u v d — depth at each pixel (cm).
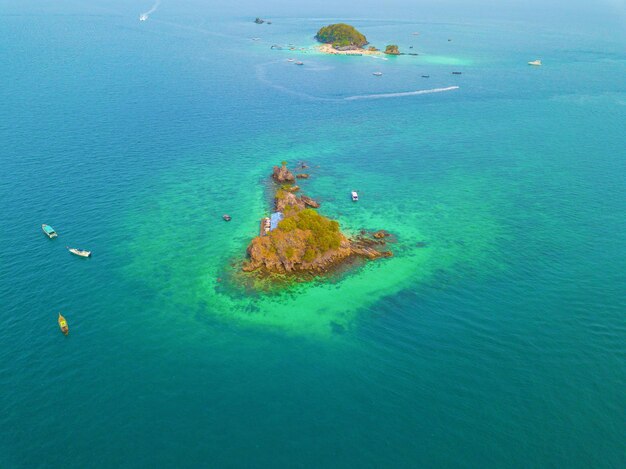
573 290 9219
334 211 12231
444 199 13012
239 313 8631
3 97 19700
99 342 7831
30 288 9044
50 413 6556
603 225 11694
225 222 11675
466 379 7181
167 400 6800
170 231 11206
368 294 9150
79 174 13700
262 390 6994
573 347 7788
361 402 6806
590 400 6838
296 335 8100
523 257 10344
